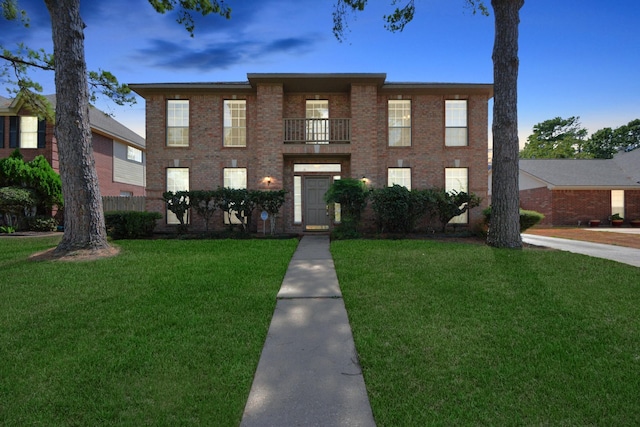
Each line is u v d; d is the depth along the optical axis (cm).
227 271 687
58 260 786
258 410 266
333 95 1471
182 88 1400
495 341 378
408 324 425
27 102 1459
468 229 1412
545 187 2155
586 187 2064
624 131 4056
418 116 1448
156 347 362
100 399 275
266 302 507
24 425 246
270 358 348
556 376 309
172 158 1441
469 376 310
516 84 989
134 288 573
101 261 777
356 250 922
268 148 1370
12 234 1465
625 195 2111
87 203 876
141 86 1387
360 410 266
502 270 685
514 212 989
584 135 4550
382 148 1439
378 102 1442
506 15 973
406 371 319
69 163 866
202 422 250
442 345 368
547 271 679
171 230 1430
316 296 545
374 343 373
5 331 404
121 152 2297
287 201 1452
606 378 305
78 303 500
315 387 297
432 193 1295
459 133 1466
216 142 1445
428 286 580
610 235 1505
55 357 341
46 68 1274
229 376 309
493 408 266
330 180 1464
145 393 283
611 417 255
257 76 1315
